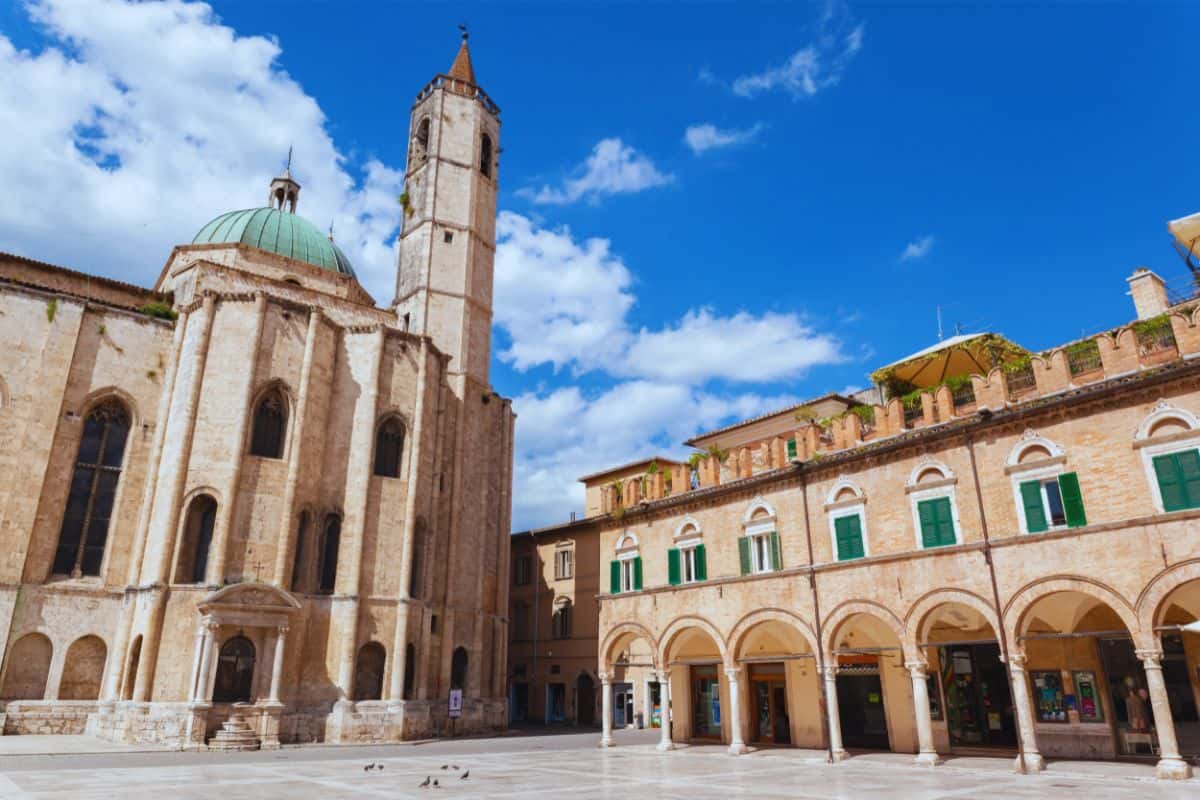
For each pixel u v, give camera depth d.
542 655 61.53
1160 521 23.80
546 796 21.08
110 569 43.84
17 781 23.30
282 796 20.77
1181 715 27.56
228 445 43.44
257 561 42.47
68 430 44.62
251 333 45.78
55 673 41.28
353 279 60.72
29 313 44.84
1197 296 31.45
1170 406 24.50
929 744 28.09
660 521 40.72
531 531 64.06
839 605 31.36
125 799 19.72
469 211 61.88
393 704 43.44
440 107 63.88
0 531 41.34
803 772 26.98
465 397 57.06
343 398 48.72
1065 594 27.69
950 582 28.23
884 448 31.17
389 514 47.53
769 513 35.31
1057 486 26.67
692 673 42.16
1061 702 29.86
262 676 39.94
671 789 22.59
